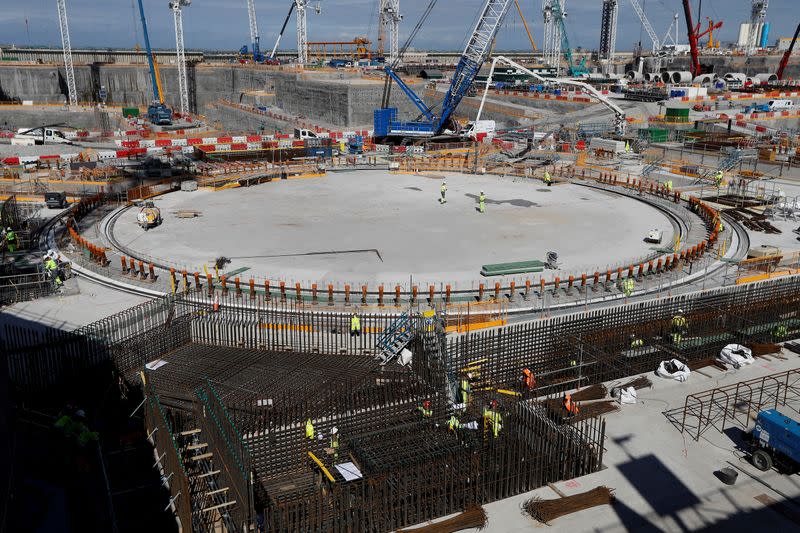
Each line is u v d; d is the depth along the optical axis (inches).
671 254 1740.9
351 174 3014.3
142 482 782.5
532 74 4084.6
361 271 1603.1
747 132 3836.1
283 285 1378.0
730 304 1284.4
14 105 6161.4
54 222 2059.5
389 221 2097.7
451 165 3193.9
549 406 938.1
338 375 1033.5
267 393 955.3
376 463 773.9
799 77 7514.8
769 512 717.9
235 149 3240.7
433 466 762.8
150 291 1465.3
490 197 2482.8
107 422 920.3
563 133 3853.3
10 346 1070.4
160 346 1123.3
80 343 1051.9
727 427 892.0
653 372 1066.7
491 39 3969.0
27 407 942.4
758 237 1908.2
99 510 725.3
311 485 751.7
